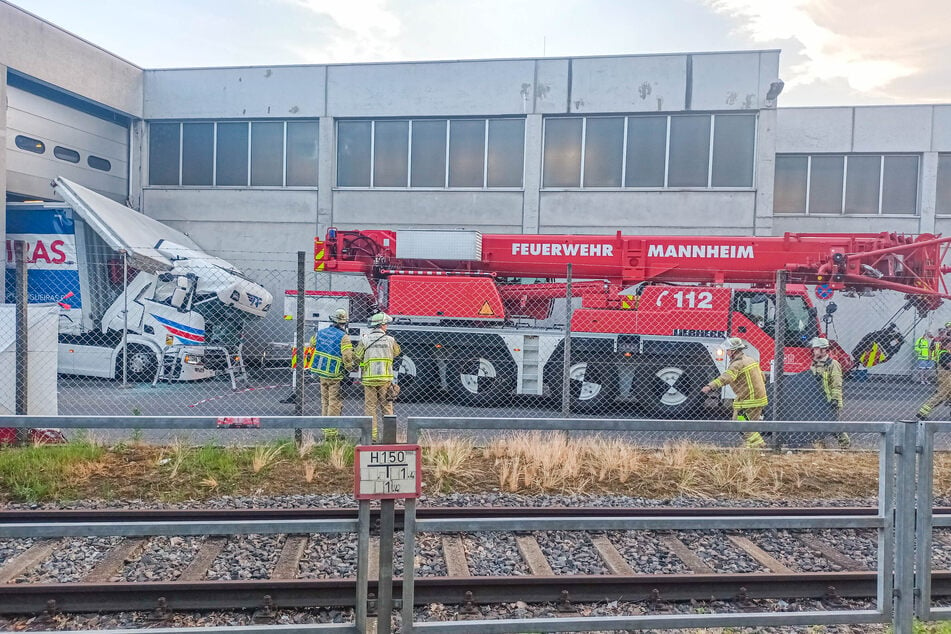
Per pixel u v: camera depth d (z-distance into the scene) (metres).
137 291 12.76
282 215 17.52
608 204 16.62
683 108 16.23
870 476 6.66
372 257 11.34
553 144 16.89
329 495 5.67
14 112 14.57
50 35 14.89
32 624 3.60
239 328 13.87
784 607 4.00
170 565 4.28
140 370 12.64
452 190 17.08
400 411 10.55
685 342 10.07
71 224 13.35
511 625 3.05
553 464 6.52
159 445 6.94
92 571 4.16
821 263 10.19
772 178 16.03
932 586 4.18
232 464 6.27
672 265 10.65
